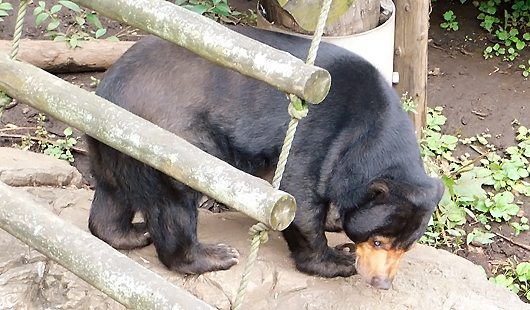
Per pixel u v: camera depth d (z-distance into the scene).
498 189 5.69
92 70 5.98
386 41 5.03
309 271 3.82
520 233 5.31
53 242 2.62
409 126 3.75
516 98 6.62
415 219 3.45
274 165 3.68
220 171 2.25
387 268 3.56
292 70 2.08
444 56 7.21
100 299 3.40
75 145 5.45
